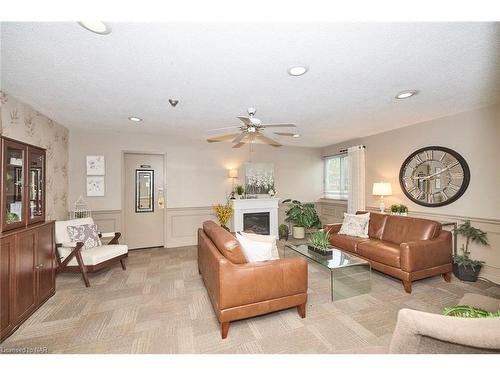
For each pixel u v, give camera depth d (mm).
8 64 1931
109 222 4438
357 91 2523
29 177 2387
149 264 3826
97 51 1750
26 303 2199
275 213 5520
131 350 1782
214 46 1693
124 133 4516
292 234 5980
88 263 3000
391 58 1870
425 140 3775
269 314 2279
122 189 4520
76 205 4184
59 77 2168
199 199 5141
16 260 2064
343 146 5566
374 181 4703
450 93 2607
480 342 785
